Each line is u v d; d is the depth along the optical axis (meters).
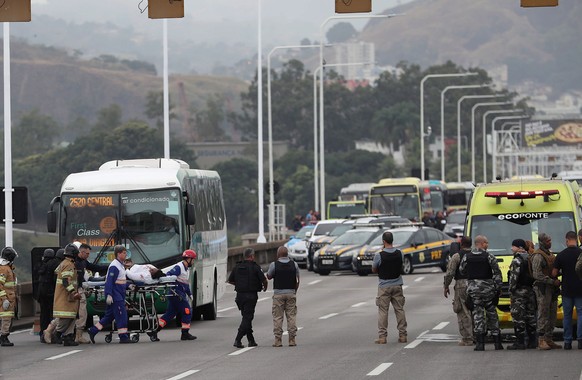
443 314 68.62
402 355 48.88
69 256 56.53
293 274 53.81
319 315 70.56
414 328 60.62
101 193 63.81
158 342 57.16
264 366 46.28
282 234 158.00
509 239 53.28
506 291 52.12
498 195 53.81
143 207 63.66
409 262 108.69
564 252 48.78
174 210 63.72
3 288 56.50
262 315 71.62
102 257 63.25
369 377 42.22
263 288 54.03
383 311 54.00
